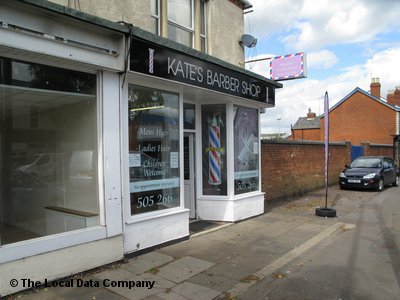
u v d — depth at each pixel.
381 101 34.12
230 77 7.29
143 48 5.25
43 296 4.05
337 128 37.00
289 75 10.56
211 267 5.14
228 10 9.27
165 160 6.25
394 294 4.29
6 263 3.96
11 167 5.50
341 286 4.53
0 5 3.83
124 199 5.39
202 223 7.84
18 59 4.36
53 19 4.29
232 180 7.96
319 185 15.15
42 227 5.35
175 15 7.77
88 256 4.78
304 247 6.19
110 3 5.84
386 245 6.42
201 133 8.16
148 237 5.76
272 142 11.23
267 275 4.87
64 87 4.79
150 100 5.98
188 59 6.15
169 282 4.56
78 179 5.40
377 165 15.48
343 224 8.11
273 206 10.48
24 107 5.43
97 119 5.05
